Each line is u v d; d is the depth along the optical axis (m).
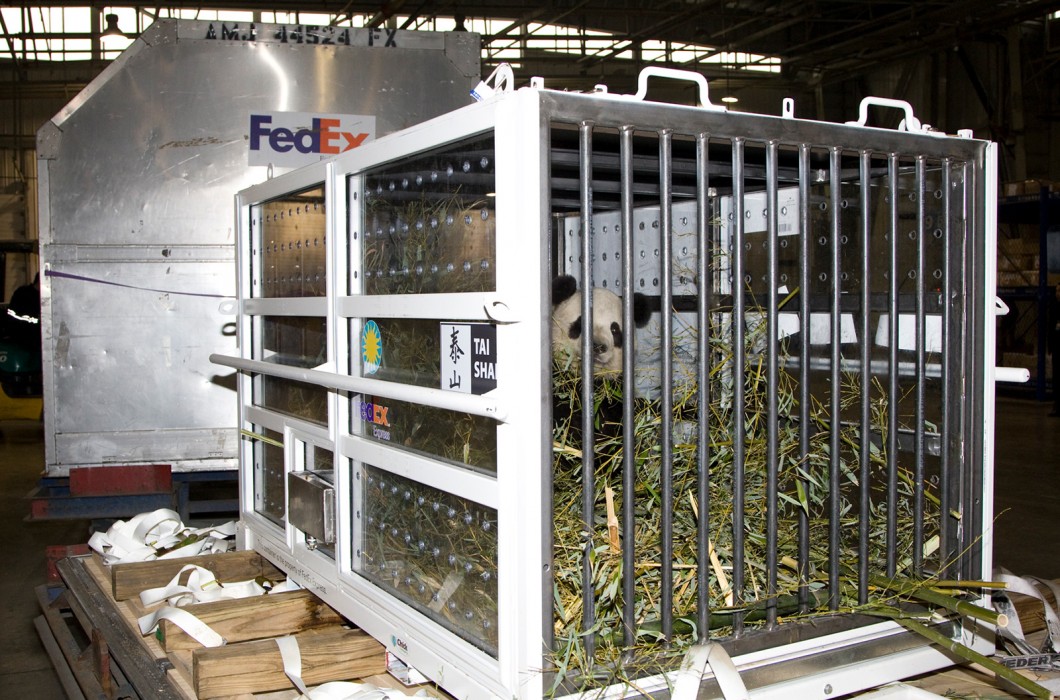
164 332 4.81
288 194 2.90
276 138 4.88
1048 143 16.88
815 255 2.63
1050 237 13.62
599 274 3.24
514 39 15.34
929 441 2.41
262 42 4.86
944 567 2.34
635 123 1.88
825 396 2.61
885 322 2.48
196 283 4.82
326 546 2.75
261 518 3.23
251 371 3.17
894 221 2.21
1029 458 8.79
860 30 16.12
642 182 2.70
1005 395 13.26
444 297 1.96
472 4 14.98
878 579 2.27
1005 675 2.00
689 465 2.50
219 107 4.82
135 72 4.74
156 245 4.79
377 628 2.35
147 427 4.82
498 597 1.84
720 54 17.48
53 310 4.71
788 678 2.09
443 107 5.07
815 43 15.92
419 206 2.21
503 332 1.78
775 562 2.10
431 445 2.16
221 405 4.87
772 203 2.07
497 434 1.81
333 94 4.94
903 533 2.49
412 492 2.28
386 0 12.88
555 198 2.96
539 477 1.77
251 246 3.31
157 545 3.58
